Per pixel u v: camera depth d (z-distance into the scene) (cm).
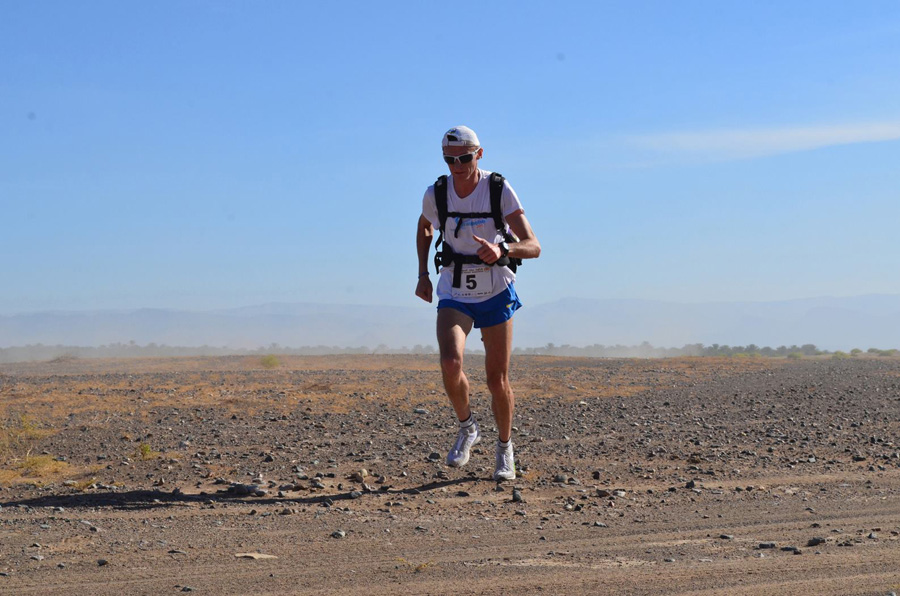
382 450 1242
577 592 511
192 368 4366
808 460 1145
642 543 672
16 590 530
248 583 544
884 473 1043
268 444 1307
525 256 884
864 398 2058
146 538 693
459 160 870
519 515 803
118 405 1903
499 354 941
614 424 1577
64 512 823
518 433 1438
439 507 846
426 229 960
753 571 562
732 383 2659
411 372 3331
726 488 953
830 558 600
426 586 530
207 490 950
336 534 707
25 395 2144
